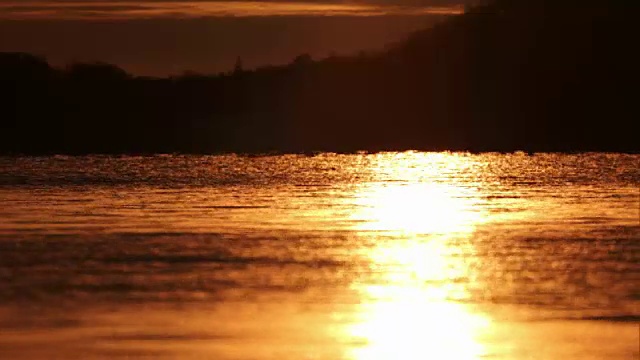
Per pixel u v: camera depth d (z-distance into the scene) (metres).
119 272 65.06
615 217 92.81
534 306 55.38
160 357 45.78
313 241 77.44
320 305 55.69
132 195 113.38
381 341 48.94
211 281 61.94
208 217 92.62
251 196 112.12
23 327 50.84
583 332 50.34
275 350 47.16
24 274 64.50
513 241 77.75
